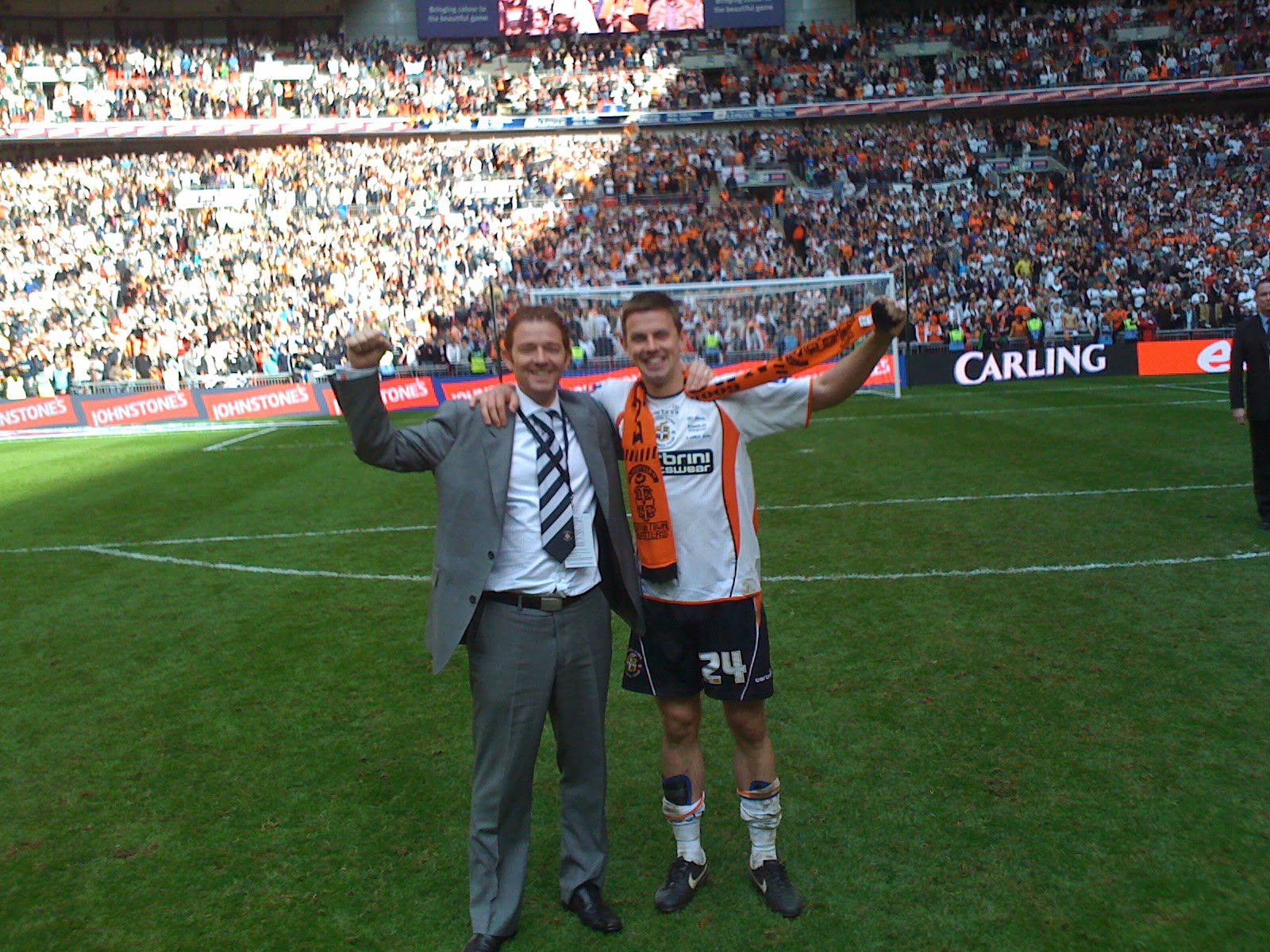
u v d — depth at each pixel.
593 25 34.53
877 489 9.68
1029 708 4.49
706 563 3.05
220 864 3.52
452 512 2.93
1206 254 26.38
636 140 32.41
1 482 12.71
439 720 4.67
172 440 16.98
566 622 2.96
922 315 24.12
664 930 3.09
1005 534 7.59
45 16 33.16
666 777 3.24
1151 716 4.37
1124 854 3.36
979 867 3.32
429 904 3.26
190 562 7.89
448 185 29.92
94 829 3.78
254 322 24.05
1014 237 27.88
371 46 33.75
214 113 31.38
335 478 11.96
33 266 26.02
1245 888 3.15
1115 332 22.88
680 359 3.13
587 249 27.75
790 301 19.83
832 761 4.09
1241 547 6.89
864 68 33.59
